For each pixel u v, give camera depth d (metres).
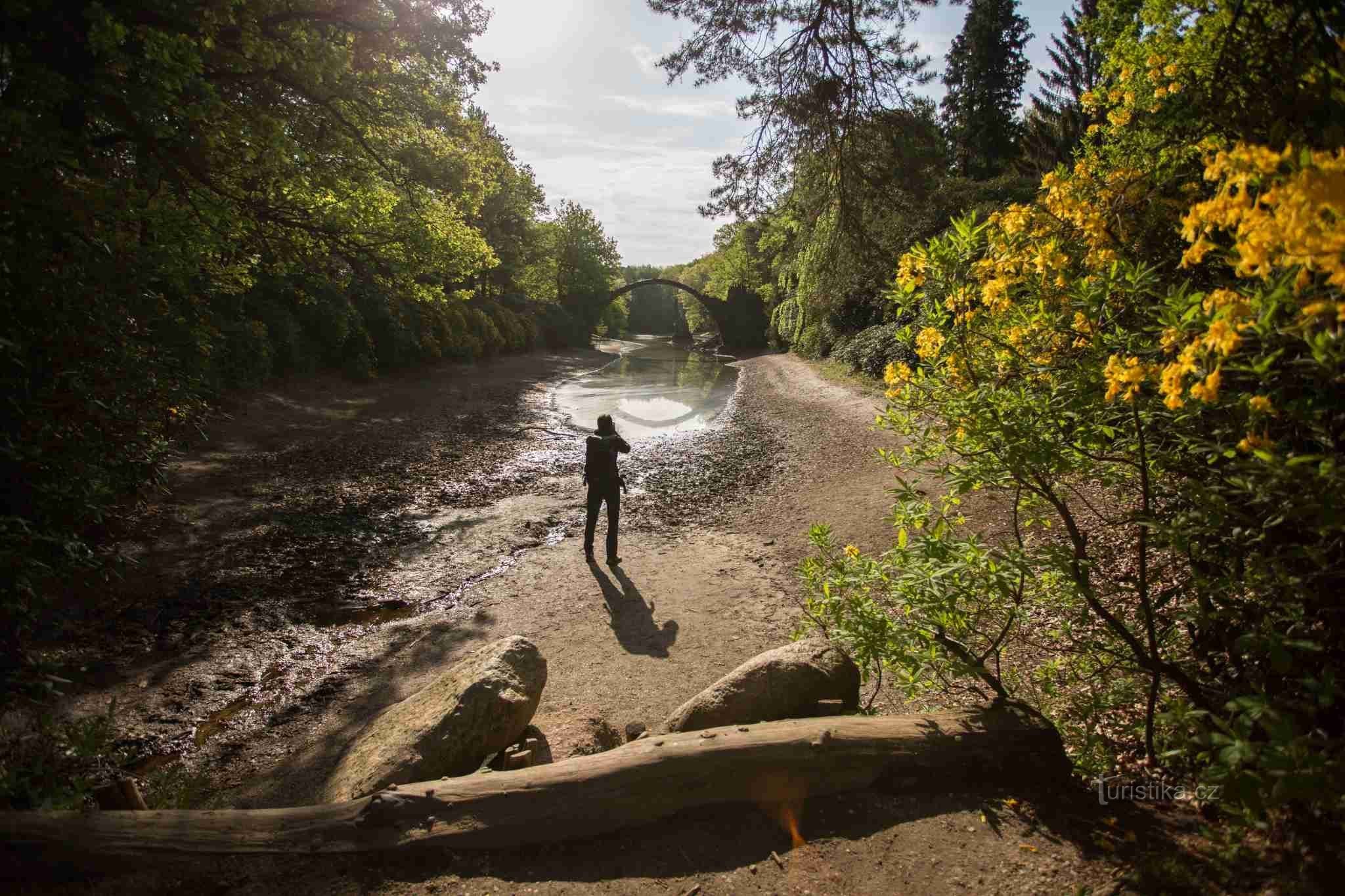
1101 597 3.80
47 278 5.04
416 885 2.73
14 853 2.62
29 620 3.96
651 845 2.98
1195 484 2.42
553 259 57.03
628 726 4.72
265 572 7.78
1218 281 3.12
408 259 13.23
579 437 17.28
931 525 7.71
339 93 10.67
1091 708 3.61
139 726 4.86
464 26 11.48
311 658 6.07
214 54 8.70
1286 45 2.61
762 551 8.87
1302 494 1.98
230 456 12.30
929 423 3.49
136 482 6.17
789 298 34.47
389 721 4.20
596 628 6.69
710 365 44.19
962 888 2.58
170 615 6.52
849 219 14.30
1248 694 2.62
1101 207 3.44
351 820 2.96
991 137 38.81
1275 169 1.78
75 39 7.14
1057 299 3.07
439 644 6.37
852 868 2.76
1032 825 2.88
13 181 4.98
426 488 11.74
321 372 20.78
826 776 3.18
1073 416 2.82
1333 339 1.71
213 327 8.40
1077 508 6.63
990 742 3.23
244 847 2.83
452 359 30.03
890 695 4.83
